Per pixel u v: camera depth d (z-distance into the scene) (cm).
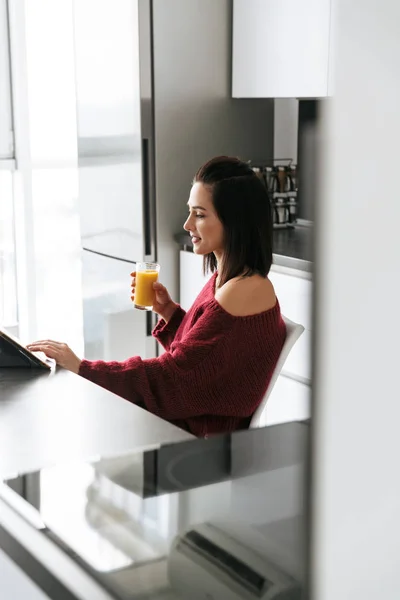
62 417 132
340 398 21
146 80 331
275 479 70
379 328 19
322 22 294
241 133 362
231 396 174
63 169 402
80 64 362
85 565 64
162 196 346
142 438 121
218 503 69
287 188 343
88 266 377
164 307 222
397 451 20
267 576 54
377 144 19
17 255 430
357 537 21
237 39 342
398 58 18
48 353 171
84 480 84
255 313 173
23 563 71
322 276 20
